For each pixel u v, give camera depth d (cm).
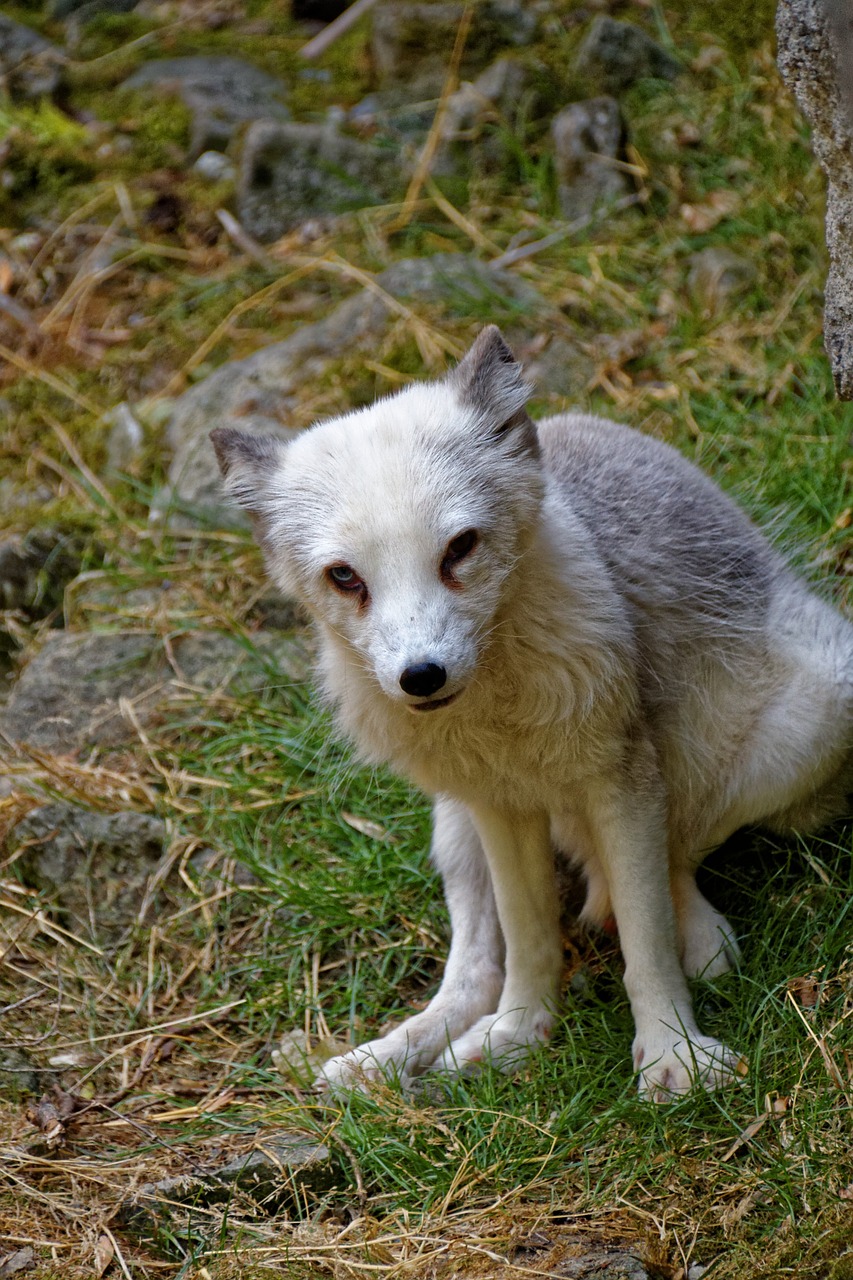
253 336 963
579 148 991
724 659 568
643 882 499
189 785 700
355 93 1150
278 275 999
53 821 670
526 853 527
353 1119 498
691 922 551
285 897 627
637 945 500
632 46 1025
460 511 452
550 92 1042
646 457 596
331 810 670
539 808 517
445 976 567
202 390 905
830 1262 385
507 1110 493
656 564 552
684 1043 491
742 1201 421
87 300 1021
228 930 632
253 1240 449
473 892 578
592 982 562
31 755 709
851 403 768
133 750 722
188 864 660
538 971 534
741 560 592
